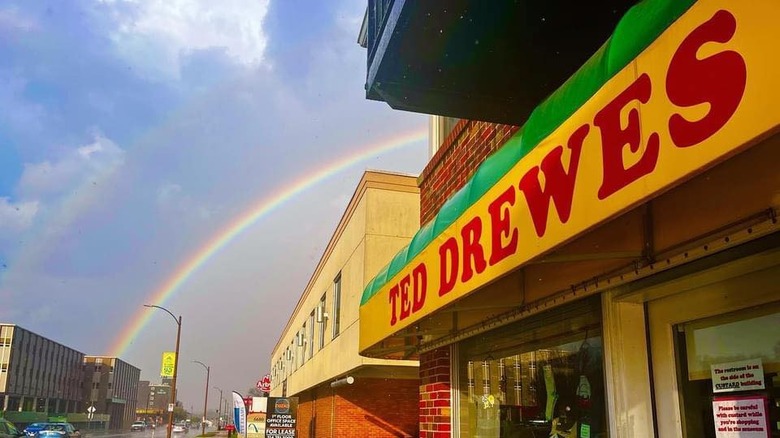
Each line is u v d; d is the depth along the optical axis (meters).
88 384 107.00
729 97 1.73
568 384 4.18
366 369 15.16
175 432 81.88
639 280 3.40
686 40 1.91
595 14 3.73
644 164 2.06
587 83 2.51
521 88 4.39
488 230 3.30
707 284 3.10
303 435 29.36
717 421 3.02
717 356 3.06
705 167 1.82
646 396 3.44
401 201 15.20
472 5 3.66
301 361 28.08
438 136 8.89
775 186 2.24
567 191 2.53
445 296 3.93
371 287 6.49
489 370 5.47
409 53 4.09
